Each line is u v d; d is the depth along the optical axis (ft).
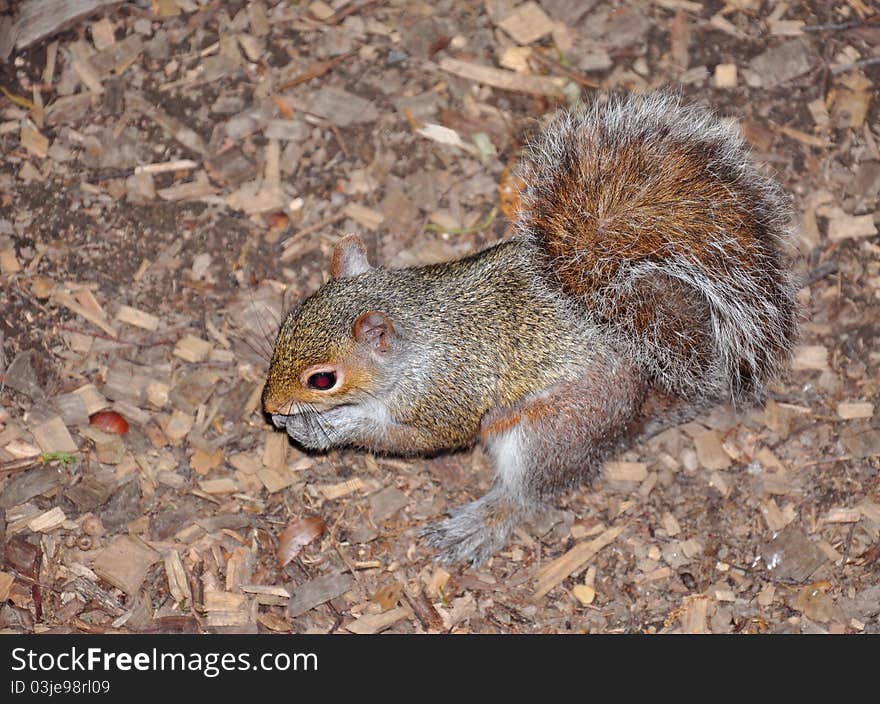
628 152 23.99
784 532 25.66
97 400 25.95
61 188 28.27
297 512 25.34
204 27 30.53
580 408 23.62
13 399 25.81
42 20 30.01
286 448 26.03
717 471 26.35
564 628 24.48
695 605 24.81
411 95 30.25
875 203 29.30
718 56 30.94
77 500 24.75
